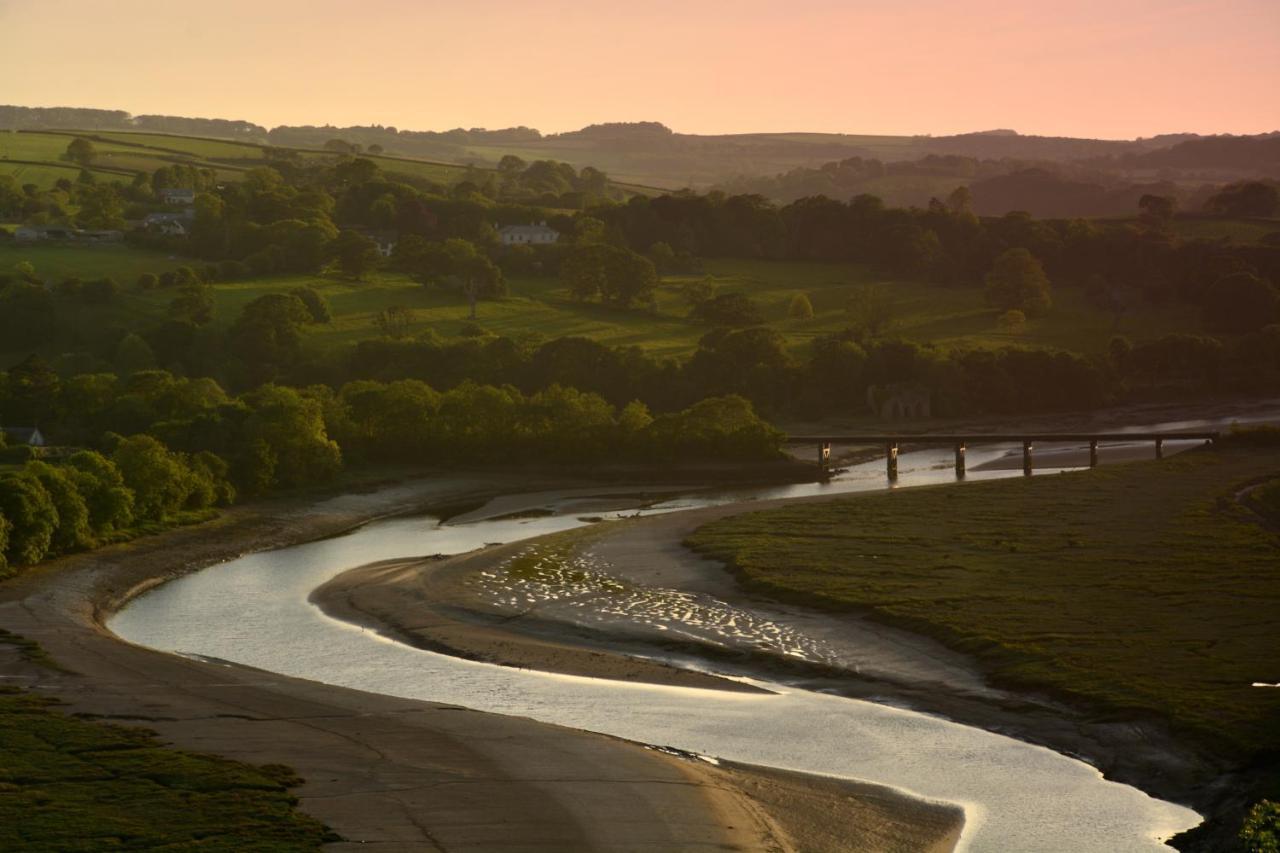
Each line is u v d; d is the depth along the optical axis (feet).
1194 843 133.90
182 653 223.71
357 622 247.09
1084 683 186.39
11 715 170.09
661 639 228.22
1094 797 148.25
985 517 348.79
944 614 233.35
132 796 139.13
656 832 131.95
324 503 413.80
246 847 125.29
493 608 254.47
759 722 179.42
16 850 123.95
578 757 155.84
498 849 126.82
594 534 343.05
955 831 137.28
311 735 164.04
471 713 176.35
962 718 180.65
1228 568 268.41
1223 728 162.20
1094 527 327.06
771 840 131.95
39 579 278.05
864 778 154.92
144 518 345.92
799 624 236.43
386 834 130.21
